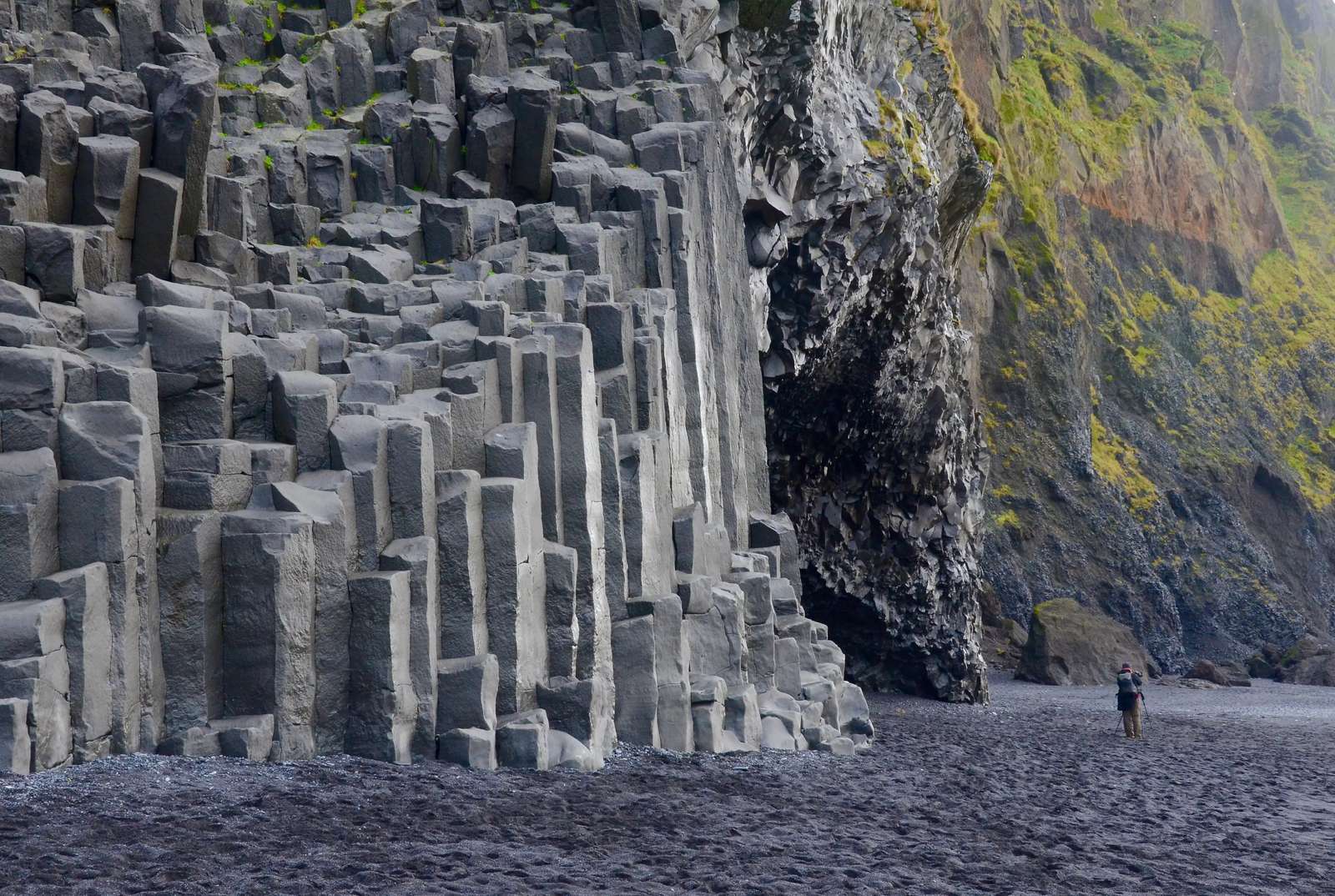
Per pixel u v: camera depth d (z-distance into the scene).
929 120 84.12
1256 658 170.88
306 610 26.91
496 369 32.75
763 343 63.88
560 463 33.75
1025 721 76.06
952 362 92.06
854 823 28.09
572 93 50.38
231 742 25.66
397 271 39.03
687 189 48.03
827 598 88.50
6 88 32.28
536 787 27.16
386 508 28.81
